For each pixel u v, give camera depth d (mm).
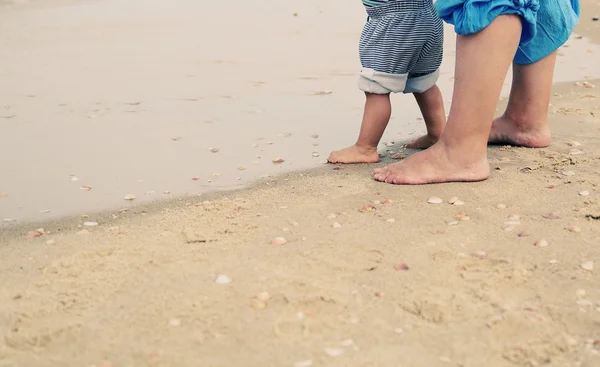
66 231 1528
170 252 1395
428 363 1076
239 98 2480
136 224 1547
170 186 1771
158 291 1255
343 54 3066
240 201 1651
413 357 1089
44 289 1273
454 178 1727
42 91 2539
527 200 1619
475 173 1726
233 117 2291
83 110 2348
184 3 4039
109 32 3400
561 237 1435
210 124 2227
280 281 1274
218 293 1243
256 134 2145
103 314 1196
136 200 1691
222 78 2709
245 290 1250
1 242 1478
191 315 1187
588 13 3842
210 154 1987
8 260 1390
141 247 1421
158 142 2078
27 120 2250
